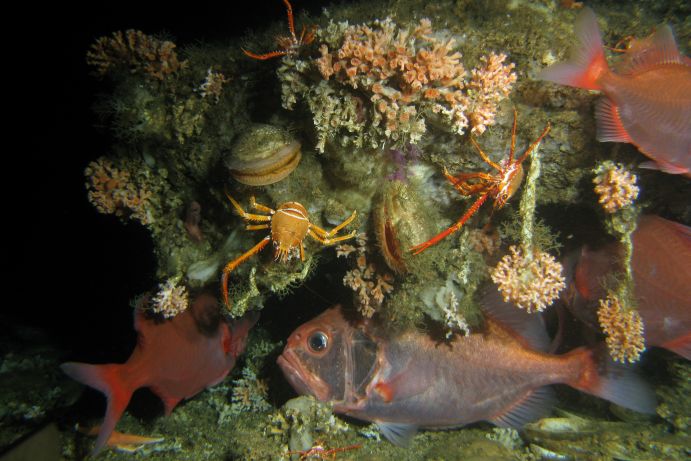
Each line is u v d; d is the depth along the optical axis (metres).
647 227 0.27
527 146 0.25
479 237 0.28
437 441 0.34
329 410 0.31
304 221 0.24
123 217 0.34
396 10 0.26
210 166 0.30
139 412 0.41
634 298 0.28
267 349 0.44
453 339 0.31
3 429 0.40
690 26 0.28
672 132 0.21
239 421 0.38
